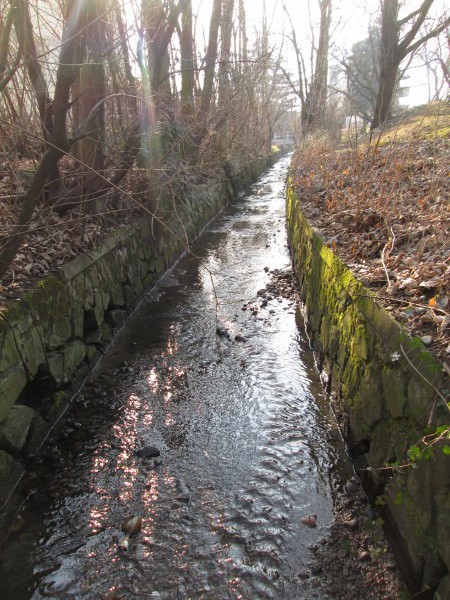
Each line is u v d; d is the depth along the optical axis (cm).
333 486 316
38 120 521
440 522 198
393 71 1045
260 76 1252
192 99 987
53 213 526
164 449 362
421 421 221
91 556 272
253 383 451
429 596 209
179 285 757
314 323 515
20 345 343
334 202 638
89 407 420
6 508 305
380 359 287
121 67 666
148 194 699
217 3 992
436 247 377
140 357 512
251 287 733
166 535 284
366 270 379
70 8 347
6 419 317
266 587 248
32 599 249
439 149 653
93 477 335
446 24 516
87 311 492
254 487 319
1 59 327
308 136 1408
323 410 404
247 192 1873
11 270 400
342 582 246
